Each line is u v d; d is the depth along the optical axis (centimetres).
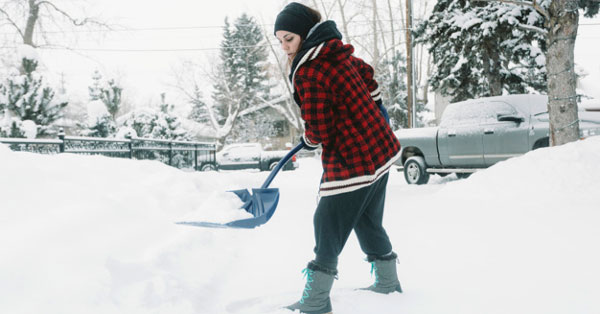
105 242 237
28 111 1141
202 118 4234
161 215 340
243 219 223
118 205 289
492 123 797
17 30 2031
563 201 482
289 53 206
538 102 770
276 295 231
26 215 236
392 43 3080
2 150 296
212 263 283
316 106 189
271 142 4147
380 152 200
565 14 637
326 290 200
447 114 890
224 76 4125
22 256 189
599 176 500
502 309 200
